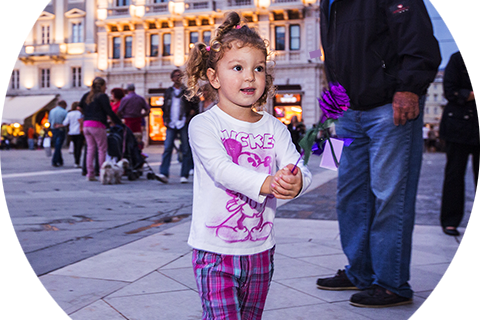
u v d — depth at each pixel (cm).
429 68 203
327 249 310
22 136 2730
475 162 362
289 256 293
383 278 217
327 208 484
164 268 261
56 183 702
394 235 218
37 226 381
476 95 343
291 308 209
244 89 137
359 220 240
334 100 127
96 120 728
